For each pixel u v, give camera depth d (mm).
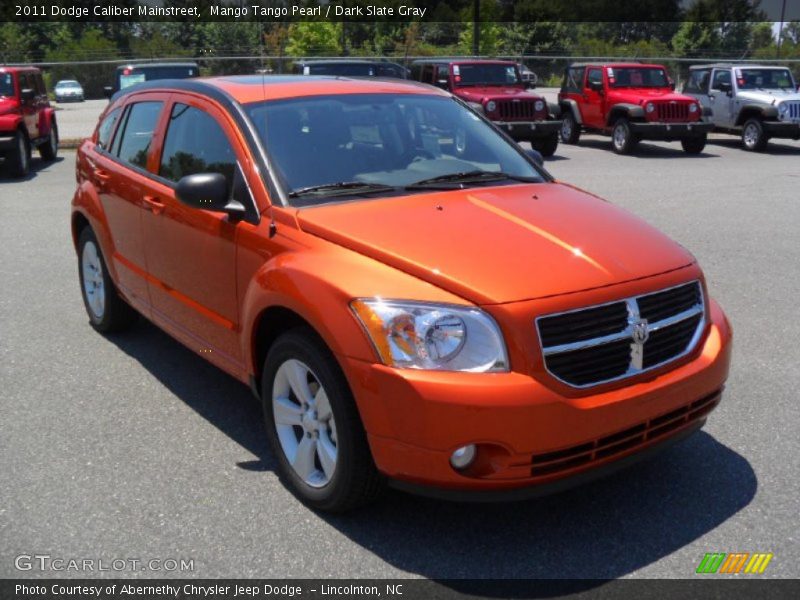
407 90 4922
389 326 3111
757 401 4754
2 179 14367
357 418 3275
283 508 3639
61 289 7242
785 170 15820
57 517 3564
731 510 3590
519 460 3045
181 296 4633
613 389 3225
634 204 11570
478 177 4391
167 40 36781
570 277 3248
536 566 3213
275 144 4125
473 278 3178
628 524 3494
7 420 4555
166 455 4145
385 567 3213
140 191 4914
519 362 3057
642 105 18219
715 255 8406
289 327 3854
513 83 18453
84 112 32844
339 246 3502
